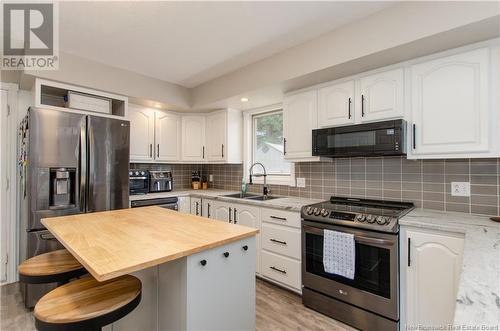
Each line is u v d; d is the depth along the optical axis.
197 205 3.57
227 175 4.02
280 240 2.52
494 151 1.62
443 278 1.60
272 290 2.57
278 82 2.52
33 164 2.24
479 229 1.51
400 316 1.78
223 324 1.34
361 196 2.51
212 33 2.17
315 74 2.28
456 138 1.74
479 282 0.79
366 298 1.90
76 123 2.50
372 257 1.87
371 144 2.06
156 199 3.31
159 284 1.37
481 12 1.46
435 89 1.83
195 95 3.55
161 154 3.62
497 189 1.83
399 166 2.28
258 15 1.91
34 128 2.25
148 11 1.87
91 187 2.57
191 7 1.83
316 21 1.98
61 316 0.99
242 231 1.49
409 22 1.71
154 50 2.49
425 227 1.66
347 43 2.01
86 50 2.49
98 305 1.07
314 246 2.20
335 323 2.03
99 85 2.76
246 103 3.34
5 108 2.75
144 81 3.13
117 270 0.95
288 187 3.19
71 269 1.46
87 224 1.66
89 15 1.92
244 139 3.77
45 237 2.27
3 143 2.75
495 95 1.62
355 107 2.24
